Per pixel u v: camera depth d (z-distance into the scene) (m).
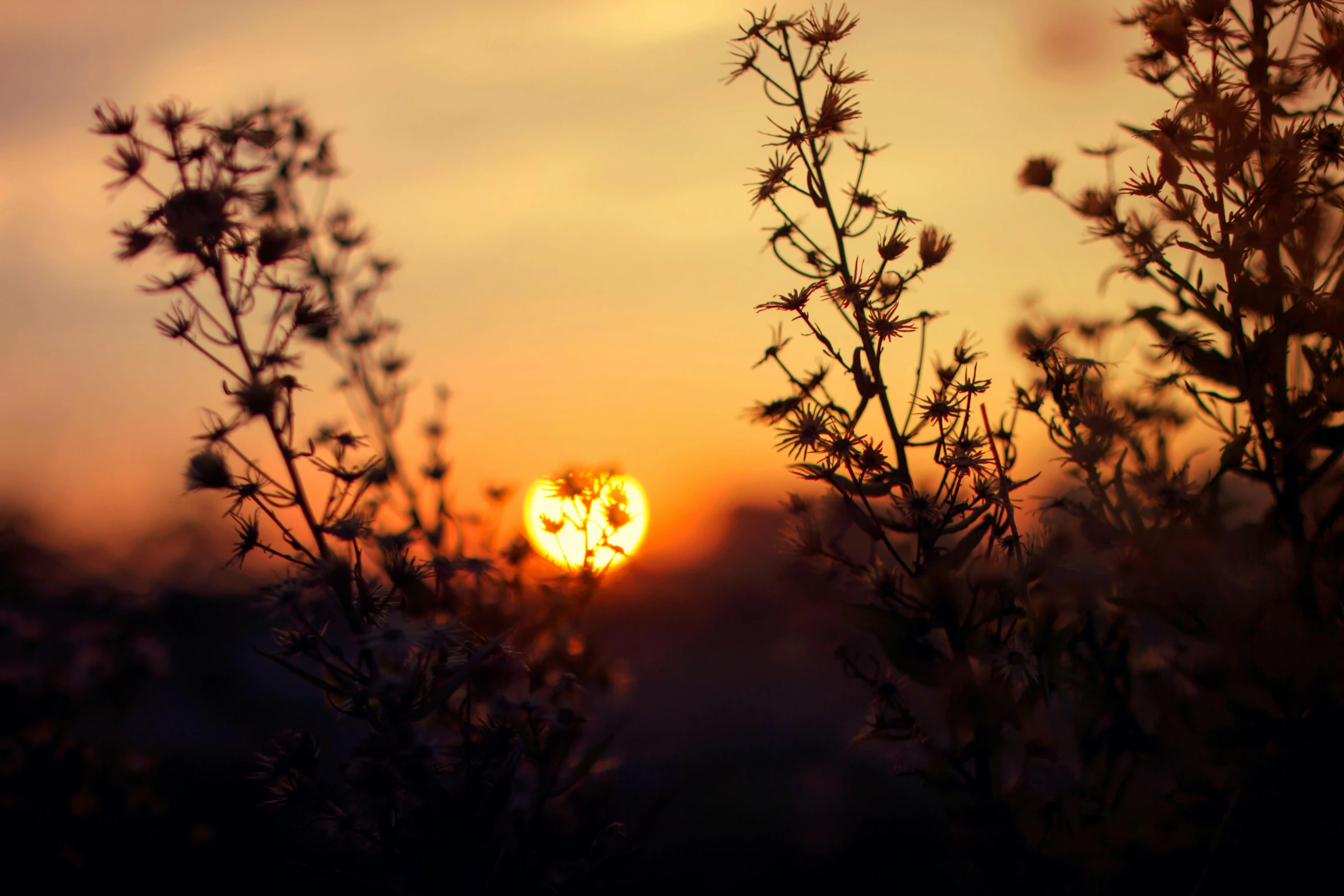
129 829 0.84
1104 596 0.68
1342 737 0.65
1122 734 0.68
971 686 0.66
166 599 1.15
